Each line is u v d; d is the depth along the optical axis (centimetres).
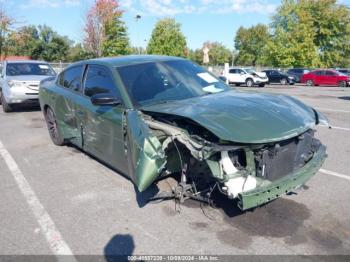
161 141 340
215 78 484
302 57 4238
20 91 1055
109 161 441
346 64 5422
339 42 4628
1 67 1246
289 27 4344
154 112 360
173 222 356
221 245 312
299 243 311
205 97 405
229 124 311
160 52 5319
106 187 452
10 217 381
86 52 4084
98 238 333
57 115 607
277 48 4381
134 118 349
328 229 333
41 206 406
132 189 442
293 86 2922
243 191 300
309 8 4516
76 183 471
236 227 341
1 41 3622
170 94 413
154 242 322
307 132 362
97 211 387
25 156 611
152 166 297
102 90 445
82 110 489
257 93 429
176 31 5350
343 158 550
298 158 345
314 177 467
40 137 750
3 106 1134
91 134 474
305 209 374
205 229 340
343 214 362
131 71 435
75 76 552
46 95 645
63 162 566
